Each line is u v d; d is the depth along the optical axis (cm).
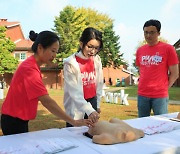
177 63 345
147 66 346
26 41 2897
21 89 210
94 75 289
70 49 2709
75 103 262
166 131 227
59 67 2642
